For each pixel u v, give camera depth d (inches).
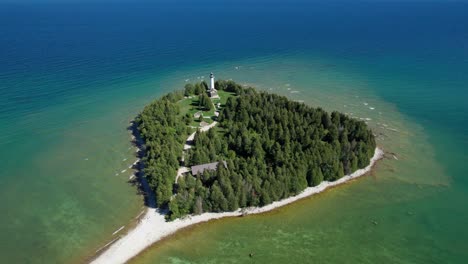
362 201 3801.7
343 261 3085.6
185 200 3526.1
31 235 3449.8
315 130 4579.2
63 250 3260.3
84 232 3464.6
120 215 3659.0
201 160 4200.3
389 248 3213.6
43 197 3996.1
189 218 3545.8
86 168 4530.0
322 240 3309.5
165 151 4210.1
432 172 4335.6
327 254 3159.5
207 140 4495.6
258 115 5054.1
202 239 3331.7
